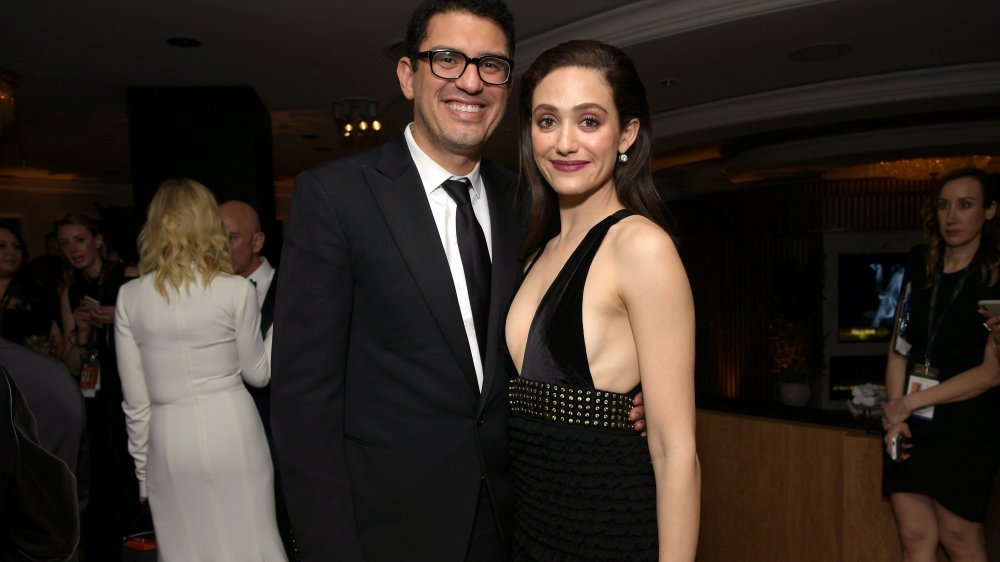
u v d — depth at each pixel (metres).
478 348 1.50
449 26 1.44
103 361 3.40
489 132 1.51
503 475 1.51
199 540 2.21
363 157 1.52
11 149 8.45
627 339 1.31
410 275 1.43
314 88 5.75
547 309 1.36
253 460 2.27
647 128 1.40
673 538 1.21
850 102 6.00
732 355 11.09
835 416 2.99
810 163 8.22
